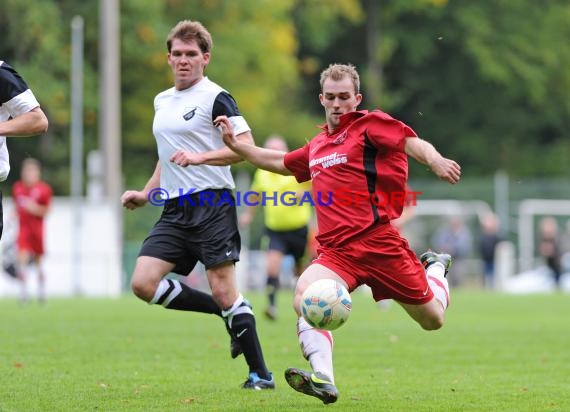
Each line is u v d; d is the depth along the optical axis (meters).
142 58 140.12
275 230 57.00
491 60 167.62
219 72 145.12
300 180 29.61
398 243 27.83
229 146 29.56
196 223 30.89
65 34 139.25
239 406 27.69
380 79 170.50
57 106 135.38
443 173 25.66
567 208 124.31
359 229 27.64
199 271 102.50
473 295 91.88
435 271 29.83
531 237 124.31
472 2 171.75
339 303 26.19
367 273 27.81
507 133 176.88
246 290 109.38
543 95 174.00
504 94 174.12
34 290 94.19
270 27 152.50
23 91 28.38
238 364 36.97
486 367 37.12
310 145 28.97
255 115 150.62
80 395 29.58
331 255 27.94
